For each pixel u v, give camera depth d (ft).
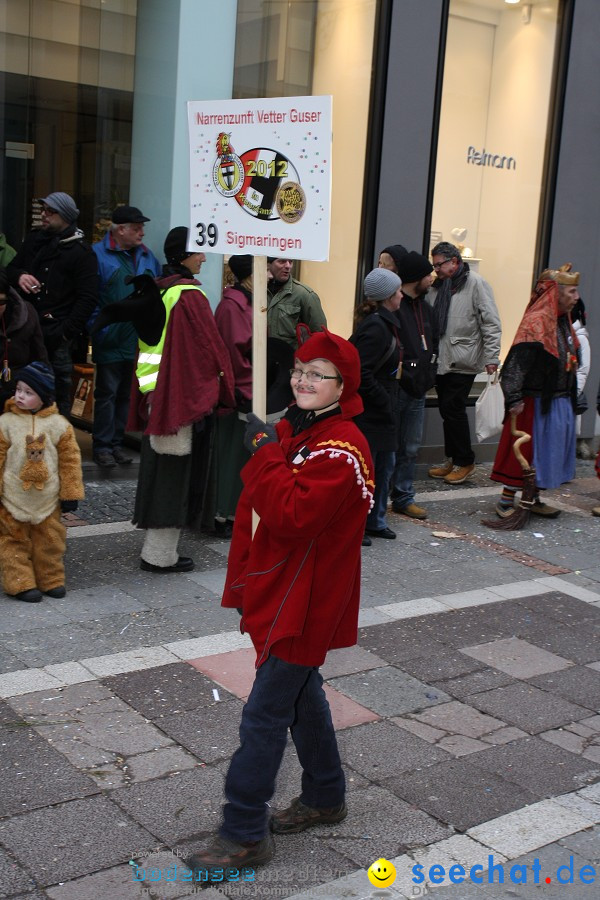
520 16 31.55
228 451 21.74
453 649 17.26
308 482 9.86
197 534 22.31
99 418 26.18
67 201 24.04
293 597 10.14
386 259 23.68
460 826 11.82
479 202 31.89
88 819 11.31
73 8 25.34
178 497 18.94
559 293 24.73
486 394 27.96
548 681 16.25
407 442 24.85
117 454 26.78
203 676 15.19
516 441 24.77
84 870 10.42
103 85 26.02
